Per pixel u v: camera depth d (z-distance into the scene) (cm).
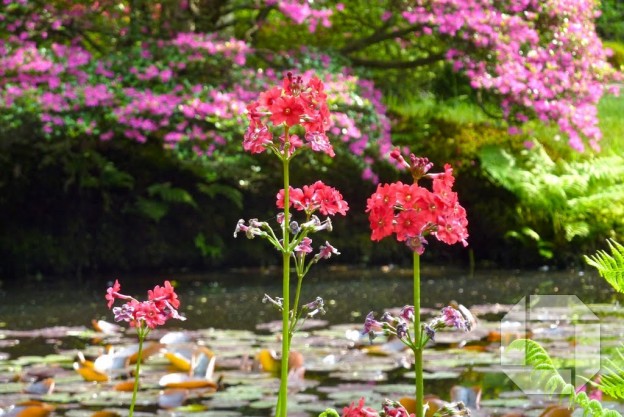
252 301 823
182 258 1115
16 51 1030
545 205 1118
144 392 446
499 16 1145
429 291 861
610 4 1952
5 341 630
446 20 1133
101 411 396
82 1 1142
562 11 1184
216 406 413
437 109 1347
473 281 938
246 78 1087
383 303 789
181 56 1073
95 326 672
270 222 1137
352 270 1076
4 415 395
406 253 1152
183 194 1064
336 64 1189
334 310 753
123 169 1115
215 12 1237
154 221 1116
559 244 1098
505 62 1146
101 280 1014
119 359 518
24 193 1072
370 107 1109
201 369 495
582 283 891
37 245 1071
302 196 239
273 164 1138
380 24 1325
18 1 1071
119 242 1100
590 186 1153
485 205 1140
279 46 1362
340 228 1149
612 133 1348
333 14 1312
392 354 543
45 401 431
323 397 430
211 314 751
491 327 629
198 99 1012
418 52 1381
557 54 1172
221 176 1092
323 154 1136
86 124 1012
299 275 239
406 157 1166
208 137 1027
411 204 192
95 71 1063
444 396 426
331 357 529
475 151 1177
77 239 1086
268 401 423
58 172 1081
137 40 1168
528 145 1187
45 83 1037
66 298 871
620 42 1892
